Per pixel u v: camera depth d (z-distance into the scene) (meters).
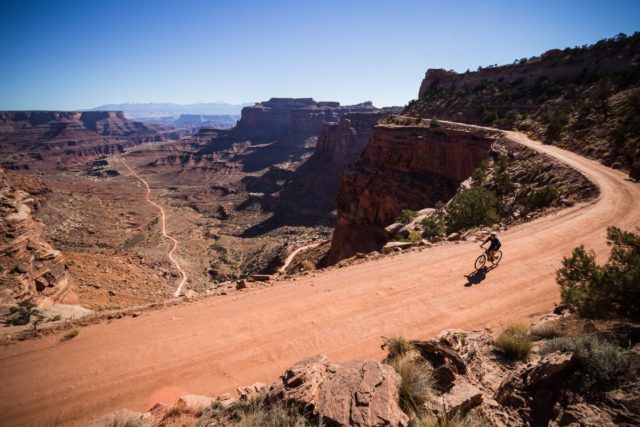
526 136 53.78
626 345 5.88
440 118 92.56
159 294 48.34
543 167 35.00
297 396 5.30
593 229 19.73
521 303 12.37
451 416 4.81
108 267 51.22
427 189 63.75
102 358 10.16
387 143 77.56
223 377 9.20
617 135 34.53
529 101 70.44
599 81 56.22
